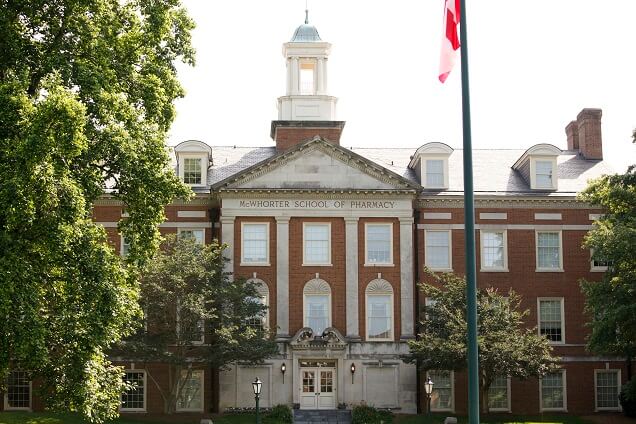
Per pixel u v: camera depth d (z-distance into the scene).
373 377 55.94
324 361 56.16
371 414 52.12
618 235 45.19
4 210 26.59
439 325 52.44
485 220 59.25
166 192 32.31
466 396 56.66
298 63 62.84
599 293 47.84
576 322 58.78
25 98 27.91
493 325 51.03
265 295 56.53
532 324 58.59
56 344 28.92
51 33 31.86
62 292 28.80
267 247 57.03
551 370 52.66
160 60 34.69
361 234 57.34
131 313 31.33
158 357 50.12
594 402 58.03
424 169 59.66
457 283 52.84
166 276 49.78
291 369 55.56
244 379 55.53
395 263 57.09
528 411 57.53
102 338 28.72
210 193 58.06
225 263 56.03
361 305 56.69
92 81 30.41
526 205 59.50
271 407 55.16
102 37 32.25
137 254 32.56
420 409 56.22
